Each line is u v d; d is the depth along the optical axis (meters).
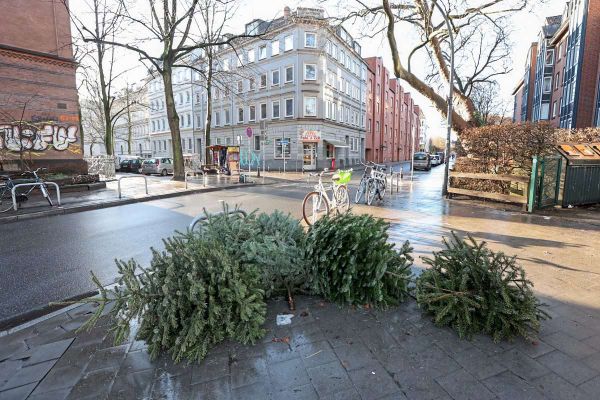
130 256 5.52
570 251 5.21
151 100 55.56
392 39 12.77
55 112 14.64
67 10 14.81
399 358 2.54
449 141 11.60
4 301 3.90
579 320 3.08
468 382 2.27
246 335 2.76
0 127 13.31
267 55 34.00
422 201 10.83
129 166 33.06
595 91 25.14
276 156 34.03
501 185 9.77
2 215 8.66
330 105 34.62
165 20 17.56
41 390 2.31
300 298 3.53
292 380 2.33
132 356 2.66
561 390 2.20
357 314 3.19
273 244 3.45
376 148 52.62
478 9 12.92
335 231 3.44
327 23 14.23
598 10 24.66
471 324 2.82
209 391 2.25
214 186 15.74
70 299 3.94
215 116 41.44
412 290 3.50
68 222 8.28
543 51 35.84
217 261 2.85
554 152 8.93
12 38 13.41
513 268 2.93
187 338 2.51
